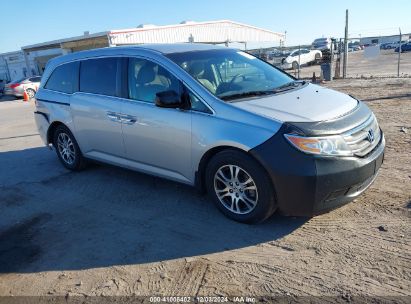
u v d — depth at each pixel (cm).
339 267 310
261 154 345
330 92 439
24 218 457
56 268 346
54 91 591
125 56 479
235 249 350
